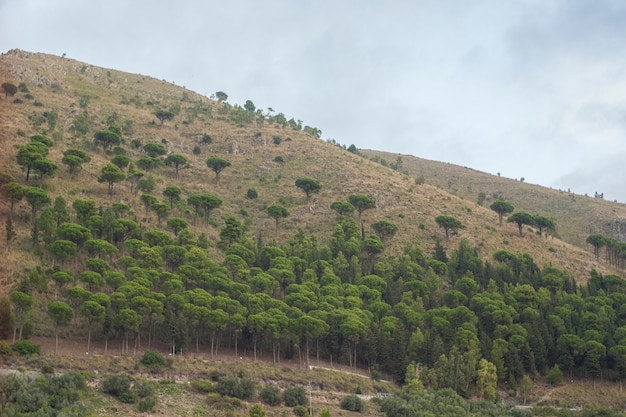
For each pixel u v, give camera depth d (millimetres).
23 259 129625
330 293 146250
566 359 141625
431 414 109375
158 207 165875
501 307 149125
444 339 140125
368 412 114375
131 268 130500
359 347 138375
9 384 89625
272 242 169500
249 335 132000
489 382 130625
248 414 102938
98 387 101250
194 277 137500
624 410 130625
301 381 121875
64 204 148750
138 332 118438
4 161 168875
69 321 112438
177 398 104750
